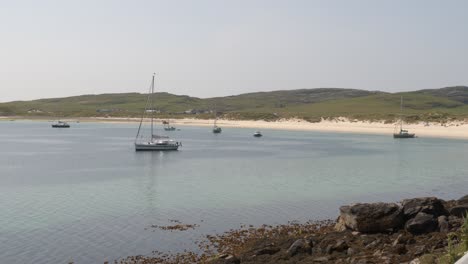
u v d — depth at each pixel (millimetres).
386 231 27344
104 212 41344
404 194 50094
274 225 35969
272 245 27734
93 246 30828
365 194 50031
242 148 115438
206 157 94062
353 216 28297
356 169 72625
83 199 47781
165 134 177125
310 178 62562
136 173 69125
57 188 55188
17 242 31859
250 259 25391
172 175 66562
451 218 28000
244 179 61969
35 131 193000
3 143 132000
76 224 36781
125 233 34031
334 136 159375
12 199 47938
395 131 171375
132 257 28438
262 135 167750
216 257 26719
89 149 113500
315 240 27125
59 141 140250
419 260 19812
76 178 63812
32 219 38594
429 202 28750
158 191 52594
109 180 61844
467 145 120438
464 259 13914
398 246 23578
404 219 27797
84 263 27562
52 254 29250
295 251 25531
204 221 37625
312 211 41062
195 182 59562
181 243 31328
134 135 170000
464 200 31953
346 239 26562
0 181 60875
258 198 47625
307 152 103250
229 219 38219
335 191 51969
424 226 26578
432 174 66312
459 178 62125
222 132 189500
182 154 100812
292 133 177250
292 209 41969
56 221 37844
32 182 60062
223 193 50844
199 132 190500
